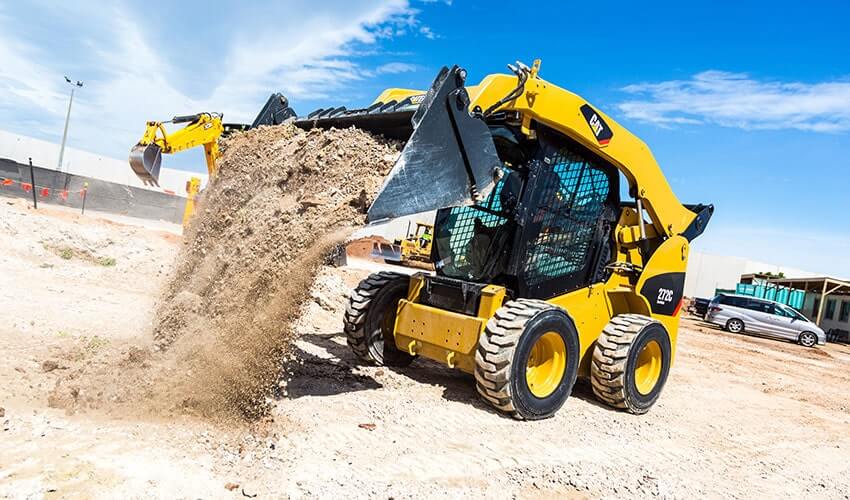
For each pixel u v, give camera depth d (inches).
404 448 176.7
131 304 329.4
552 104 232.7
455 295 241.9
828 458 253.3
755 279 1432.1
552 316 227.1
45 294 323.6
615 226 283.4
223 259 205.6
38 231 452.1
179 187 1658.5
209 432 162.1
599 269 277.0
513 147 241.3
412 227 964.6
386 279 271.7
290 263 179.2
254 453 153.7
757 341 839.7
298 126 252.5
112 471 131.3
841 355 843.4
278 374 182.7
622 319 273.3
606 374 260.1
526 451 193.0
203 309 200.7
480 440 195.3
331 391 221.9
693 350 586.9
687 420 278.4
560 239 257.9
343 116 227.8
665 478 192.4
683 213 305.4
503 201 240.2
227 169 239.0
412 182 180.5
